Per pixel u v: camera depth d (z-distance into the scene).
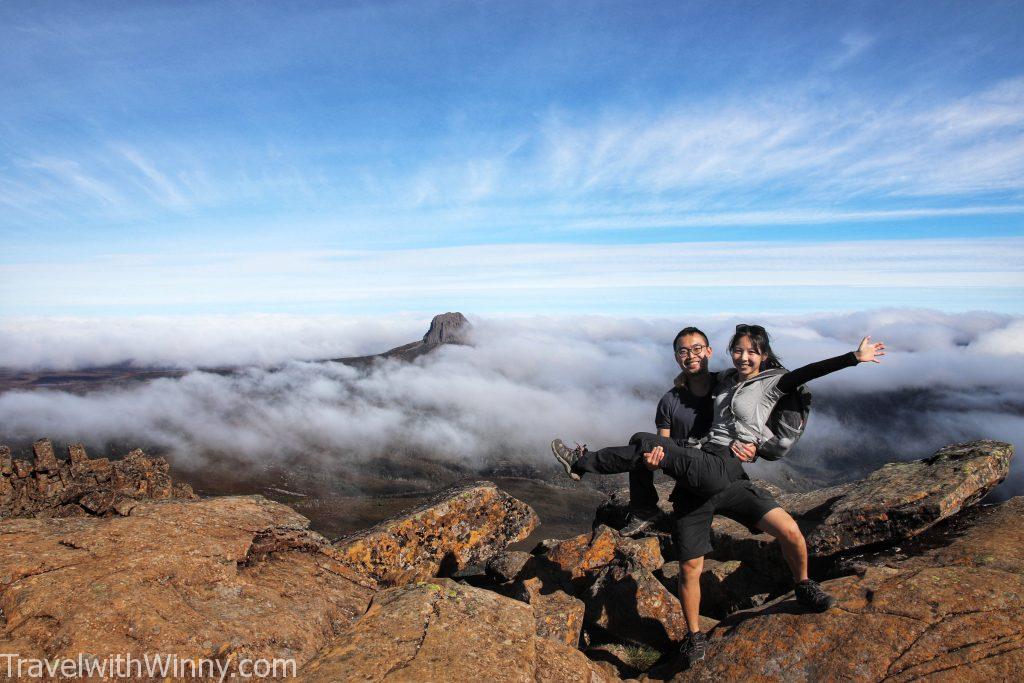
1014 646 2.68
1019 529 3.57
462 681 2.53
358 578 3.60
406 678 2.50
